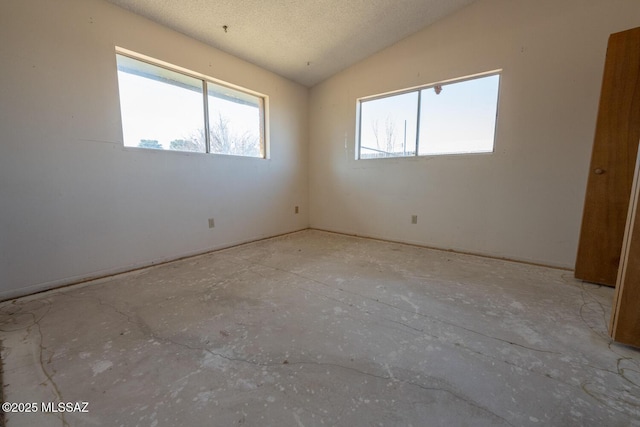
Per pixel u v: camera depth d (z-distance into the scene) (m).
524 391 1.08
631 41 1.87
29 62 1.89
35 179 1.97
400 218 3.61
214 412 0.99
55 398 1.05
